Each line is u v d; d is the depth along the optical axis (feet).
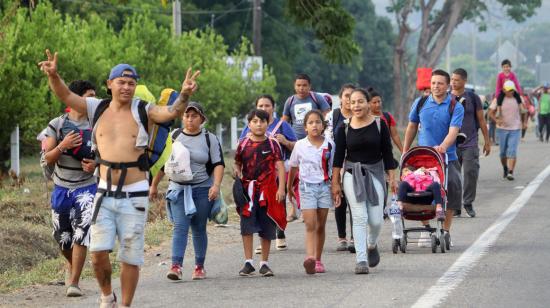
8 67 153.69
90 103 65.46
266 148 84.94
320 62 560.20
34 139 169.37
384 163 84.23
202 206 83.87
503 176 166.30
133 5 375.86
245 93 279.08
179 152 82.43
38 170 193.67
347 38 186.29
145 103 65.36
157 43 233.76
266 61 448.24
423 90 123.95
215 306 71.15
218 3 442.09
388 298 71.15
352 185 82.74
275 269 87.81
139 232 65.16
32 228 105.60
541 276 78.33
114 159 64.75
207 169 84.28
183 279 84.23
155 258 96.58
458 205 95.76
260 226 84.74
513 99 160.86
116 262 92.89
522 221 112.06
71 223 77.77
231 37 443.32
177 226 83.46
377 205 83.41
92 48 197.06
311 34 546.26
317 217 84.94
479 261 85.92
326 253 96.17
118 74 64.69
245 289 77.87
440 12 458.50
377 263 84.53
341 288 76.13
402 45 475.72
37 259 95.71
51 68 63.52
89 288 81.30
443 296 70.95
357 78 601.21
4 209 120.67
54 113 167.73
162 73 234.17
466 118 118.32
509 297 70.33
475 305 67.77
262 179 84.74
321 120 85.35
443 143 94.79
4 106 155.43
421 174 92.32
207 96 252.62
